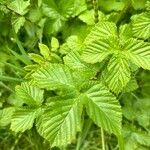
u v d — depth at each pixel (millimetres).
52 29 265
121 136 226
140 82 276
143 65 210
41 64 245
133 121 268
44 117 205
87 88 212
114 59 215
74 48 245
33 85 229
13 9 250
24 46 278
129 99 271
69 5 259
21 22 252
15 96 257
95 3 251
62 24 266
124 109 267
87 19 254
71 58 231
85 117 264
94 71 227
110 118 204
